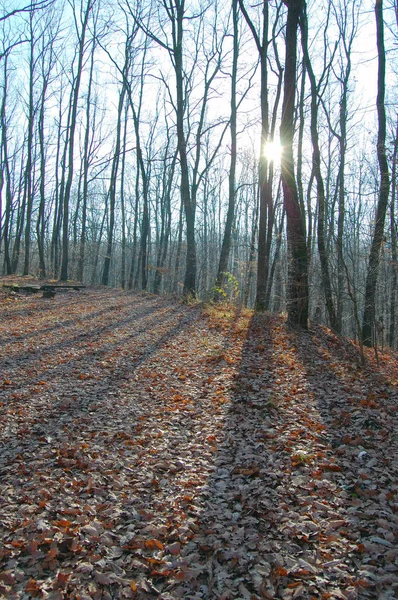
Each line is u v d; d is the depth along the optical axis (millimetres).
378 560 3158
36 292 18453
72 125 23766
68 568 3213
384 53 12922
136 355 9531
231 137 18953
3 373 7785
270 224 18719
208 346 10383
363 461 4621
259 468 4590
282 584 2992
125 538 3555
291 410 6246
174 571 3178
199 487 4305
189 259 19250
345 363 9266
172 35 18078
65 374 7992
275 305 30578
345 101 19812
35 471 4590
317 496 4020
